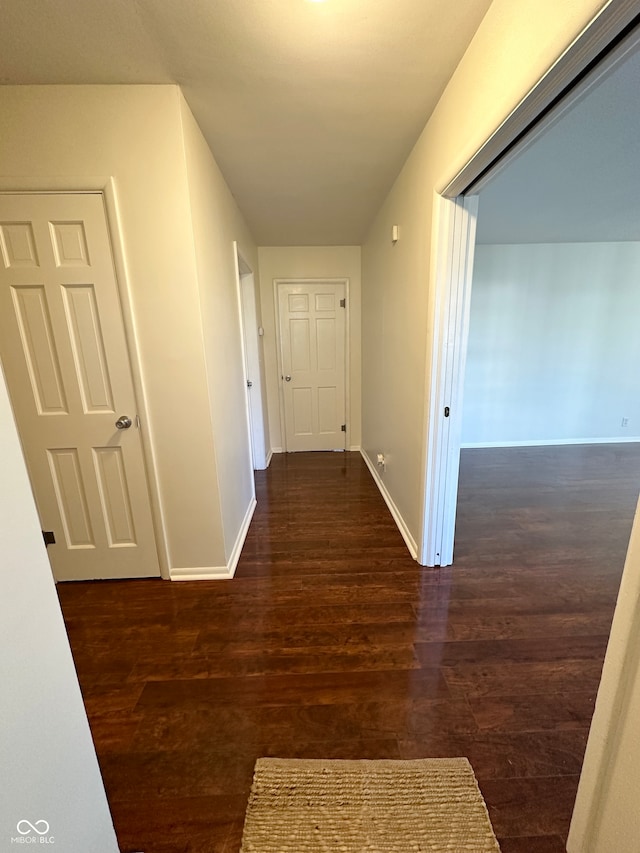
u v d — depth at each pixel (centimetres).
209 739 117
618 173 219
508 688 133
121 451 185
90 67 137
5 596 55
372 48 129
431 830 94
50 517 191
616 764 74
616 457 397
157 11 112
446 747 113
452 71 141
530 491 311
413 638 156
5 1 107
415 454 212
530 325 416
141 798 101
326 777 105
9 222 157
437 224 166
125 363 175
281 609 174
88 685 136
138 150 153
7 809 54
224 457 207
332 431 439
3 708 54
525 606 174
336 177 231
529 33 94
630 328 419
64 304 167
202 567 200
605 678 76
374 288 318
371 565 209
